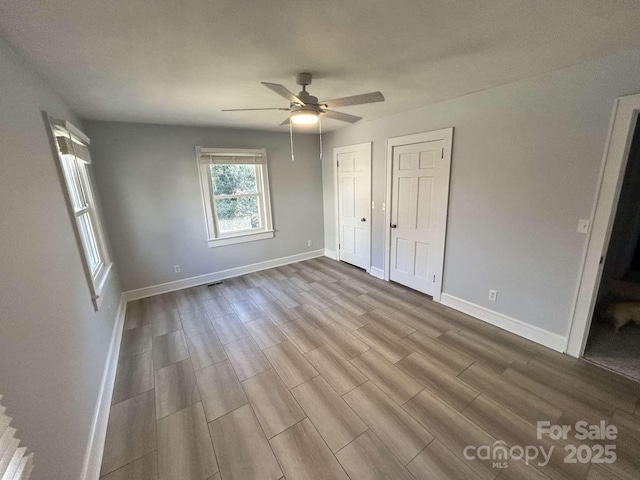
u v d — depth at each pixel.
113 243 3.49
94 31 1.39
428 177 3.25
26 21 1.25
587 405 1.83
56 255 1.58
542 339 2.47
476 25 1.44
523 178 2.41
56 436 1.22
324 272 4.57
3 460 0.73
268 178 4.58
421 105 3.09
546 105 2.19
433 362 2.29
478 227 2.82
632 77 1.79
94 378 1.85
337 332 2.79
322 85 2.35
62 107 2.37
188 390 2.07
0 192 1.12
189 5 1.20
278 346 2.59
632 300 3.24
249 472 1.47
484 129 2.62
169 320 3.12
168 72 1.96
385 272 4.11
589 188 2.06
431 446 1.58
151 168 3.63
